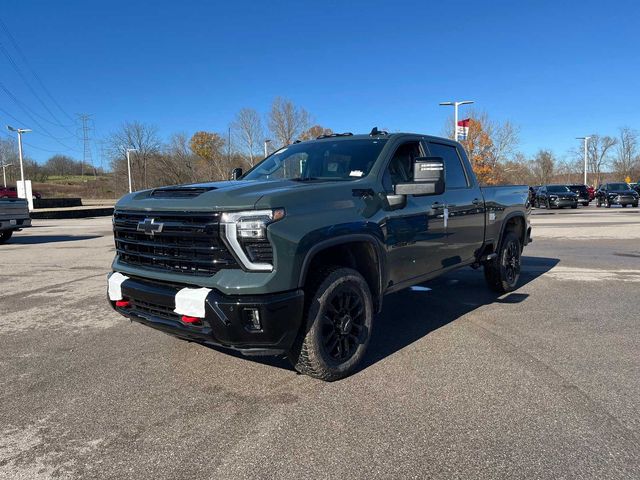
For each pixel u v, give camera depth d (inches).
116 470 106.0
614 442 113.3
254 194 133.6
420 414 128.3
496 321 213.5
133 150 2082.9
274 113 2038.6
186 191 146.6
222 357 173.0
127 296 151.3
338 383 148.9
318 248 138.4
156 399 140.3
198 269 136.1
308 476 102.4
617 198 1266.0
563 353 172.2
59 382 153.8
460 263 219.1
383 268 164.7
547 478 100.4
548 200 1269.7
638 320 213.5
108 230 791.7
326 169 181.8
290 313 132.1
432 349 177.9
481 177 1952.5
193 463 108.0
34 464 108.7
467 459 107.5
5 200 568.7
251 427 123.0
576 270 338.3
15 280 332.2
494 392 140.7
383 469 104.4
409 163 192.9
